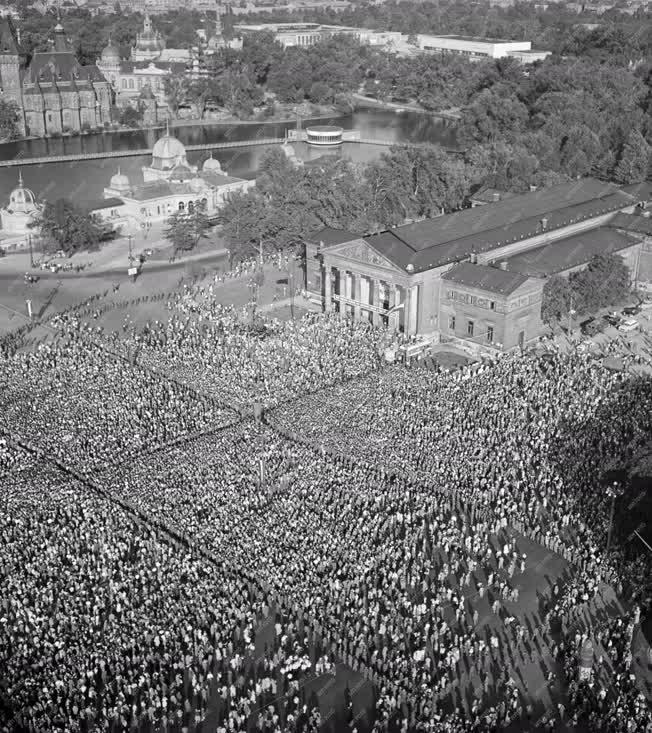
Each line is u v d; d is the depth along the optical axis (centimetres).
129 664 10806
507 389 17700
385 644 11400
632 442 15075
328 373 18650
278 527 13188
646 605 12019
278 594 12019
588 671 10712
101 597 11775
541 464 15000
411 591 12325
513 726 10269
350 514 13588
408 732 10150
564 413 16588
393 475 14800
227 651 11200
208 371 18725
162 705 10356
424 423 16375
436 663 11156
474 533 13575
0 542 12862
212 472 14675
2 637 11225
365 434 16012
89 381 18150
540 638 11631
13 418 16575
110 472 14762
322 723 10338
